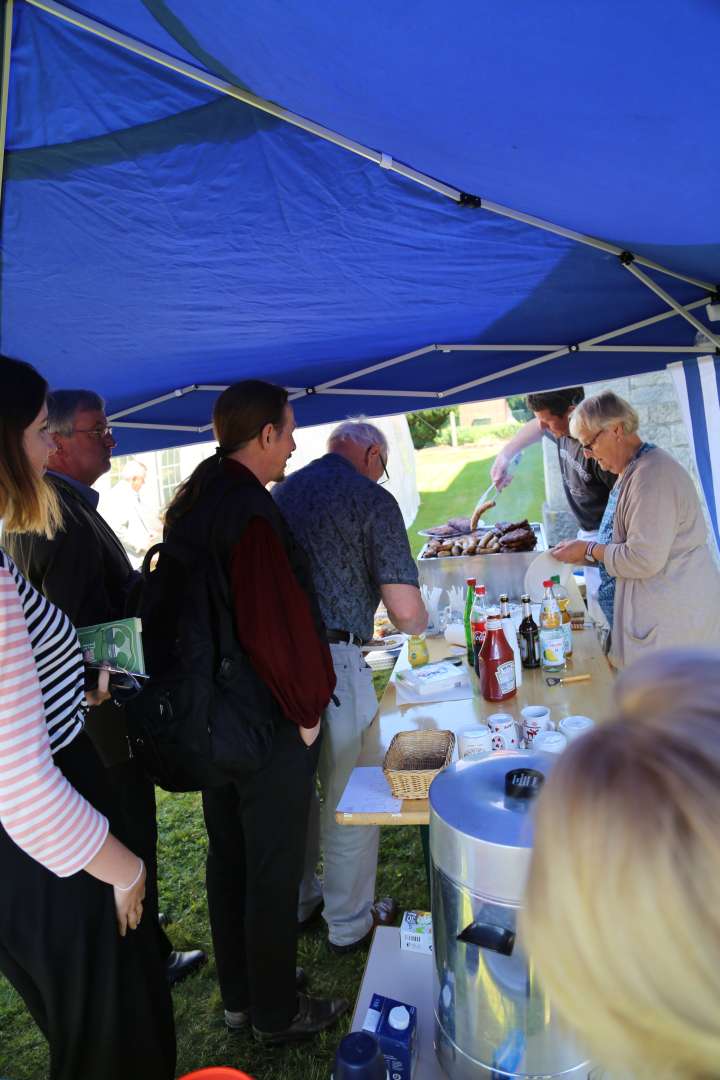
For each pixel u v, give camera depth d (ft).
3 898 4.33
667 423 19.79
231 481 6.14
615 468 9.61
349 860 7.93
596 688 7.34
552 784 1.47
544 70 4.25
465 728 6.47
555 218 7.04
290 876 6.43
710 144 4.85
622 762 1.41
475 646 7.95
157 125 5.75
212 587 5.79
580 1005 1.36
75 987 4.49
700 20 3.55
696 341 10.39
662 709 1.53
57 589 6.97
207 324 9.80
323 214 7.02
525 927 1.46
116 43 4.87
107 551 7.78
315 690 5.89
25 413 4.50
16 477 4.49
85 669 5.42
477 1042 3.22
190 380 12.56
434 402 13.91
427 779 5.33
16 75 5.21
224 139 5.93
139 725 5.86
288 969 6.68
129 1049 4.72
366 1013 3.90
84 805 4.10
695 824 1.26
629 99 4.42
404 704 7.50
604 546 9.40
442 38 4.07
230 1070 3.38
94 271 7.91
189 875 10.72
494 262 8.16
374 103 4.99
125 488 30.30
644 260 8.11
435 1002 3.56
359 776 5.96
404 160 6.12
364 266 8.21
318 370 12.57
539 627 8.31
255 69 4.89
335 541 7.48
